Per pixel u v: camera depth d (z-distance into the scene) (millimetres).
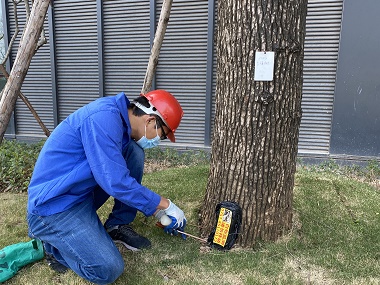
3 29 7055
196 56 6176
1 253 2373
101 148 1972
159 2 6152
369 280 2250
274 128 2486
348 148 5562
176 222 2340
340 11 5383
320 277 2291
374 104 5348
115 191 1997
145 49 6406
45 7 2797
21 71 2832
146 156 5852
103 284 2184
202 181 4039
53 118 7160
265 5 2326
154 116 2205
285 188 2648
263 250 2568
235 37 2428
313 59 5609
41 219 2125
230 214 2549
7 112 2861
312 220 2992
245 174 2561
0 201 3832
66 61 6891
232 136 2564
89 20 6605
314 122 5762
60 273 2387
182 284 2232
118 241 2727
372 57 5246
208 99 6145
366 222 3018
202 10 6012
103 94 6746
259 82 2410
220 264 2434
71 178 2023
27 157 5008
